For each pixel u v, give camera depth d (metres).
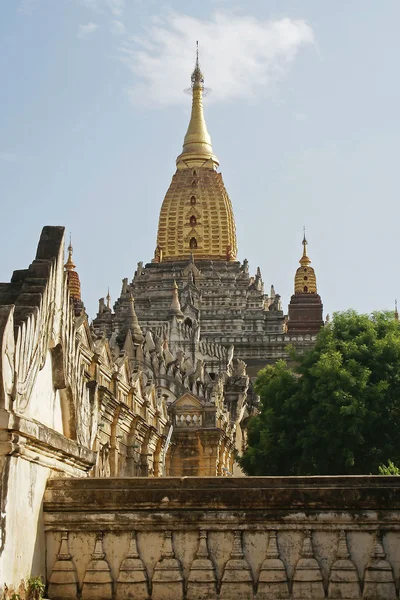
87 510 21.69
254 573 21.25
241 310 197.12
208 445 91.31
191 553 21.44
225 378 124.69
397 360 73.38
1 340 18.61
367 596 20.86
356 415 68.00
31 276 21.61
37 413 21.25
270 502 21.41
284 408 74.56
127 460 64.31
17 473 19.50
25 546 20.12
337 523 21.28
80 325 50.28
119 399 60.50
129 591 21.19
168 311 169.38
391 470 54.53
